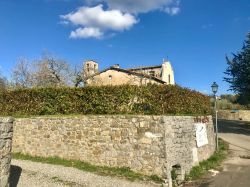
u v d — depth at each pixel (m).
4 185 9.24
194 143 14.90
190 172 13.48
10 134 9.55
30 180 11.28
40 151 15.59
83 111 15.96
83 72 41.69
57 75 41.56
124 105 14.45
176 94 14.85
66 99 16.83
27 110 18.48
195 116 15.77
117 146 13.09
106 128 13.51
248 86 32.81
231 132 30.95
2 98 19.86
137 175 12.20
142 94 14.11
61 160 14.55
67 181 11.30
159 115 12.55
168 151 11.94
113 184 11.11
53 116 15.88
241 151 20.22
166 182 11.52
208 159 16.86
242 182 12.42
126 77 43.19
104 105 15.08
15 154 16.28
